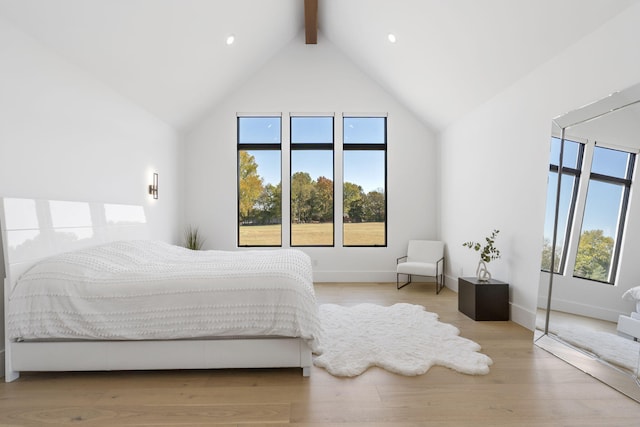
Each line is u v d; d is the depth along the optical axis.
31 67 2.61
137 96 4.00
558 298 2.82
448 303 4.34
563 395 2.09
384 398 2.06
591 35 2.66
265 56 5.48
